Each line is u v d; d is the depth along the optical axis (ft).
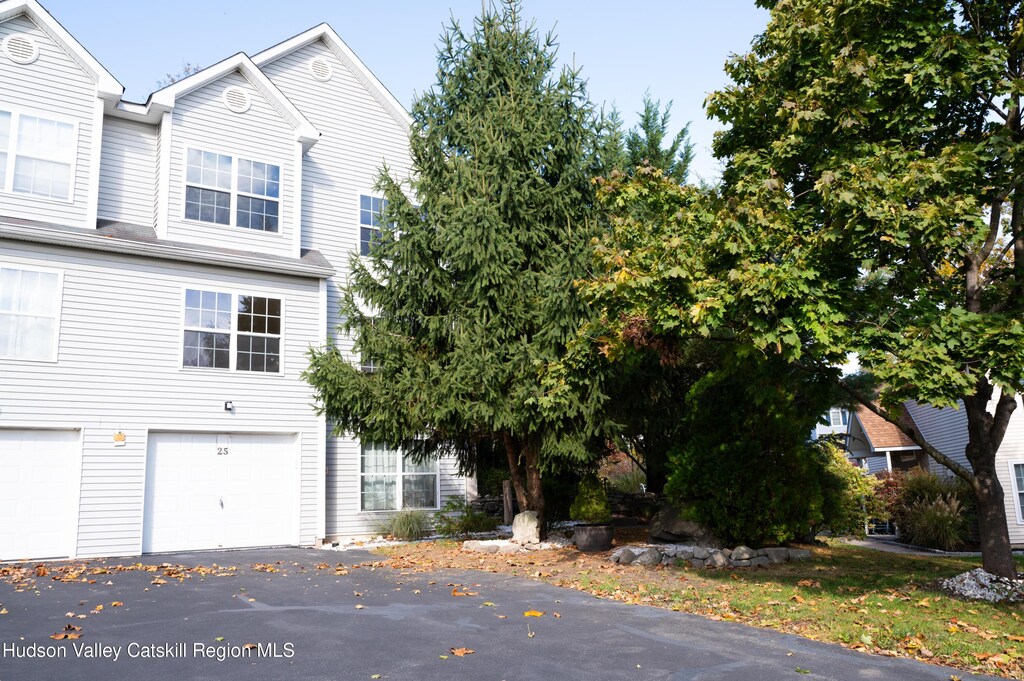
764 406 40.63
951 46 28.43
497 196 43.91
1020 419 64.64
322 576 36.29
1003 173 29.14
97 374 46.62
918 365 25.91
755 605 28.17
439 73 49.01
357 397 43.37
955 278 32.53
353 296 47.98
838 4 29.99
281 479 53.16
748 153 33.83
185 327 50.21
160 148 52.44
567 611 27.45
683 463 42.27
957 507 56.39
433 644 22.35
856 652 21.79
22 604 28.45
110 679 18.84
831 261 28.19
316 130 58.13
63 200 47.85
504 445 49.70
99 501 45.75
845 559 41.88
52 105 48.44
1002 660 20.49
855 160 28.17
